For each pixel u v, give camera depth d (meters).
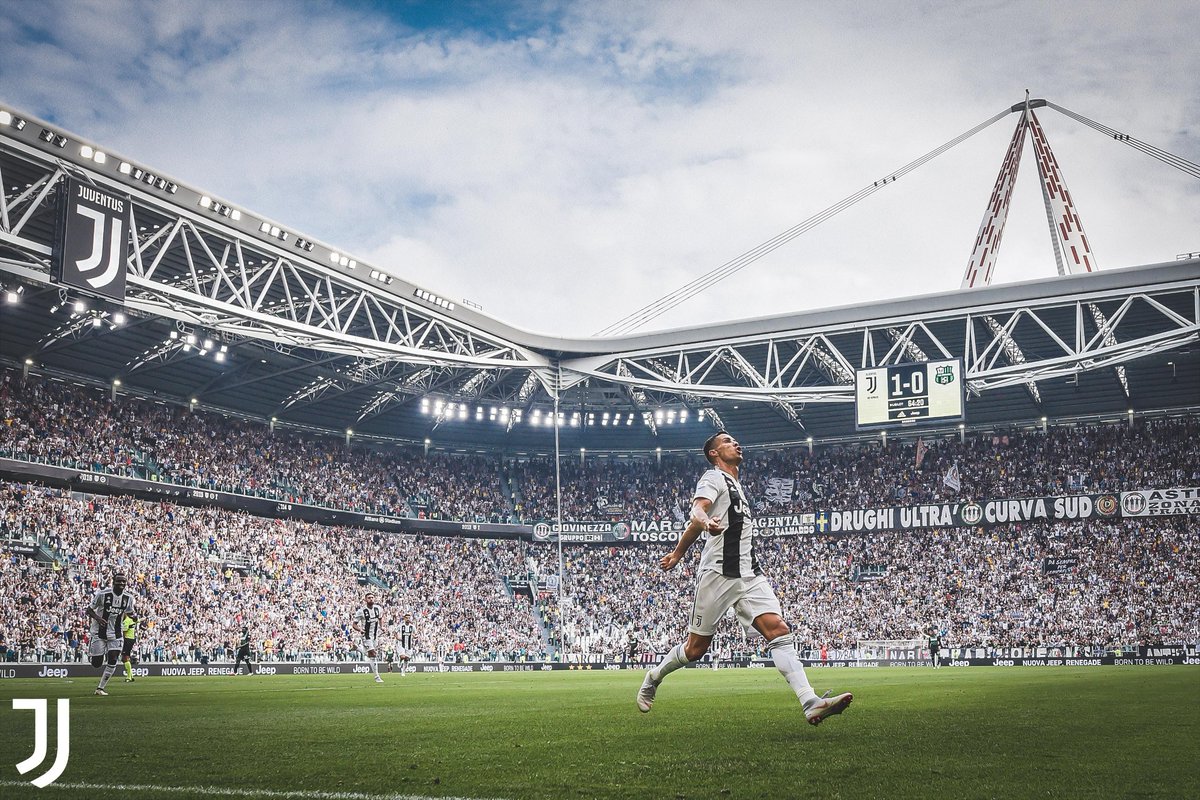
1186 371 66.75
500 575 76.56
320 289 57.88
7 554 50.56
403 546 74.50
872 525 73.19
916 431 77.31
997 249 69.19
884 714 10.91
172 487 61.75
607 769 6.58
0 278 48.41
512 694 20.38
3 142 39.12
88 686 29.84
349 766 6.94
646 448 84.12
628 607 75.12
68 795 5.79
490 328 63.09
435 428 79.56
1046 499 68.44
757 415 78.38
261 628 59.16
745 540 8.45
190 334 56.22
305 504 69.56
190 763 7.22
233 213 47.19
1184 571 64.19
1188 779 5.94
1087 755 7.03
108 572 54.34
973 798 5.35
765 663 65.94
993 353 68.38
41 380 60.44
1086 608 64.50
